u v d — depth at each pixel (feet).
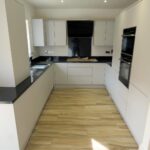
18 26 7.31
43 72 10.59
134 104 7.67
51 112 10.48
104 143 7.44
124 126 8.88
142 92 6.72
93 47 16.34
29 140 7.57
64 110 10.79
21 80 7.81
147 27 6.33
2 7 5.98
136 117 7.40
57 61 15.25
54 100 12.53
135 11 7.71
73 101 12.36
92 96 13.46
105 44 15.33
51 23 14.84
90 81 15.52
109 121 9.40
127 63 8.65
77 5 13.80
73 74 15.25
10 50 6.51
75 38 16.01
